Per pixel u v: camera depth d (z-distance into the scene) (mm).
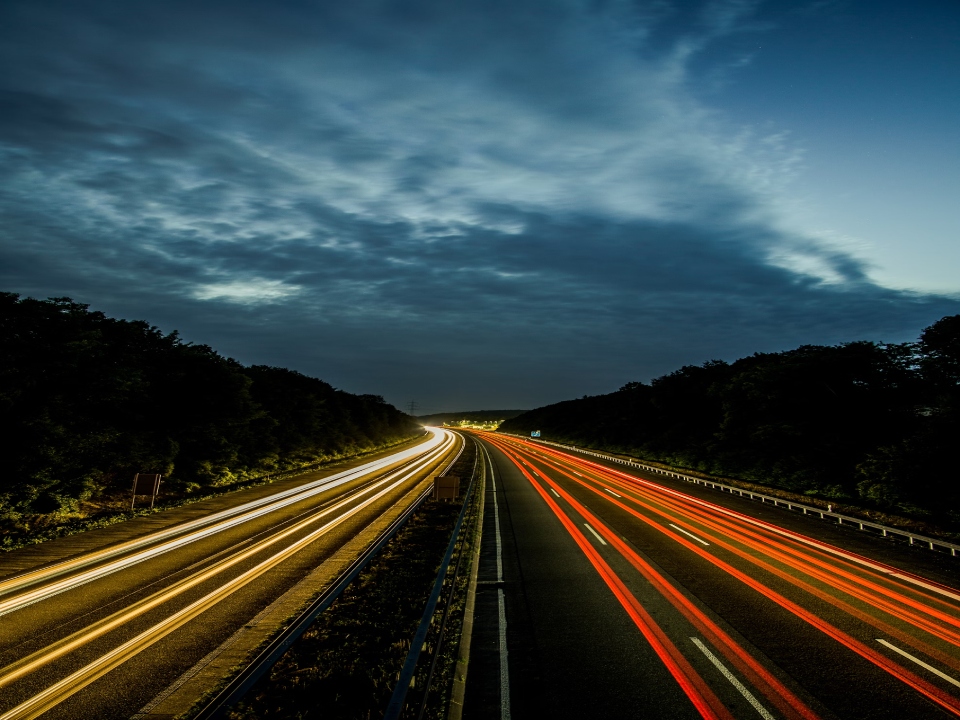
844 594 12125
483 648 9141
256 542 18000
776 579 13352
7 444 19141
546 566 14656
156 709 7434
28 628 10273
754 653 8828
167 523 21156
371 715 7090
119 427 25703
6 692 7867
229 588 12867
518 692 7547
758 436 37656
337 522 21906
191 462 30625
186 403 30984
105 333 26656
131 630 10211
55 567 14492
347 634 10016
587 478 40625
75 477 21500
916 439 25250
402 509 25250
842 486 29312
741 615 10656
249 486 33094
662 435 58375
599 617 10609
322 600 11008
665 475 43406
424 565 14844
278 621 10727
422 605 11562
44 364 20109
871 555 16391
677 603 11438
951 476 23000
